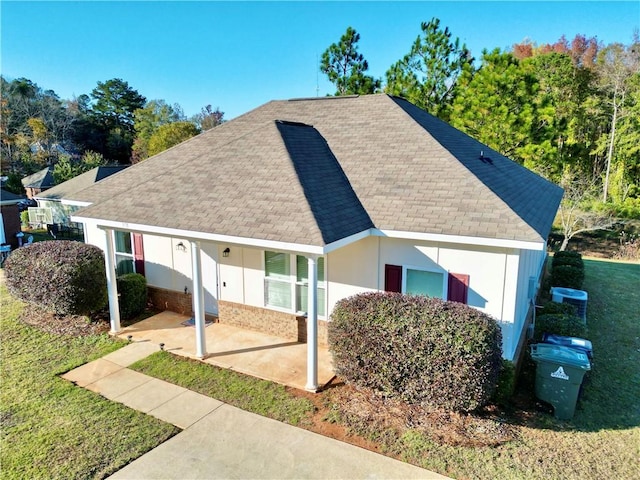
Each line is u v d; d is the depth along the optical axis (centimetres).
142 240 1302
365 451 632
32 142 5766
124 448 641
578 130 3641
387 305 741
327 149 1185
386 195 957
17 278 1166
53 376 877
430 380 680
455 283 859
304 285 1043
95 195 1346
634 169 3278
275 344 1047
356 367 738
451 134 1402
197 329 959
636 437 668
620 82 3538
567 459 610
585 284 1667
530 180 1502
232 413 742
